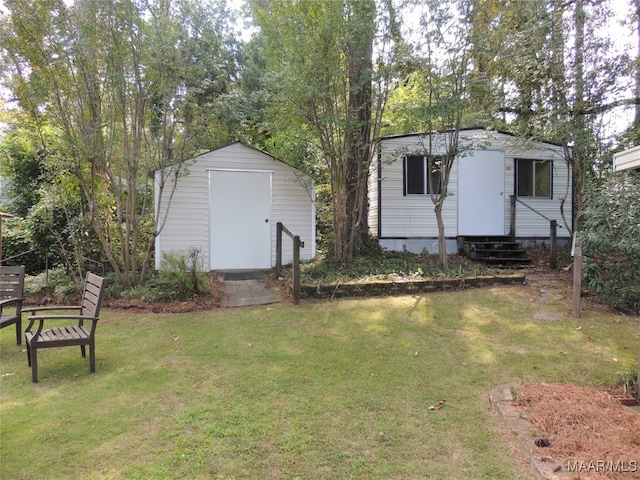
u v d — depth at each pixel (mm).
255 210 9086
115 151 6957
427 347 4742
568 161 9047
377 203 10633
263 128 9109
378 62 7832
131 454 2688
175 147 7641
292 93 7496
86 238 8086
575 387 3535
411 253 10172
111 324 5680
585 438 2729
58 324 5727
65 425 3047
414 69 7684
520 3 7824
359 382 3828
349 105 8031
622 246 5766
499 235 11031
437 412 3281
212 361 4348
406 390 3672
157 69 6668
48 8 6059
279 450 2742
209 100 8156
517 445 2789
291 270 8461
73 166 6699
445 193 8617
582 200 7676
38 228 7793
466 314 5977
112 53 6414
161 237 8578
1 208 10320
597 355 4465
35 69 6320
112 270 8273
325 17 7113
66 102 6508
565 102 7918
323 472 2520
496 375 3984
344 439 2887
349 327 5453
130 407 3336
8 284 5035
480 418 3182
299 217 9375
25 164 10055
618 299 6195
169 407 3336
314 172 9734
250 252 9070
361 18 7262
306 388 3703
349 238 9117
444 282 7359
